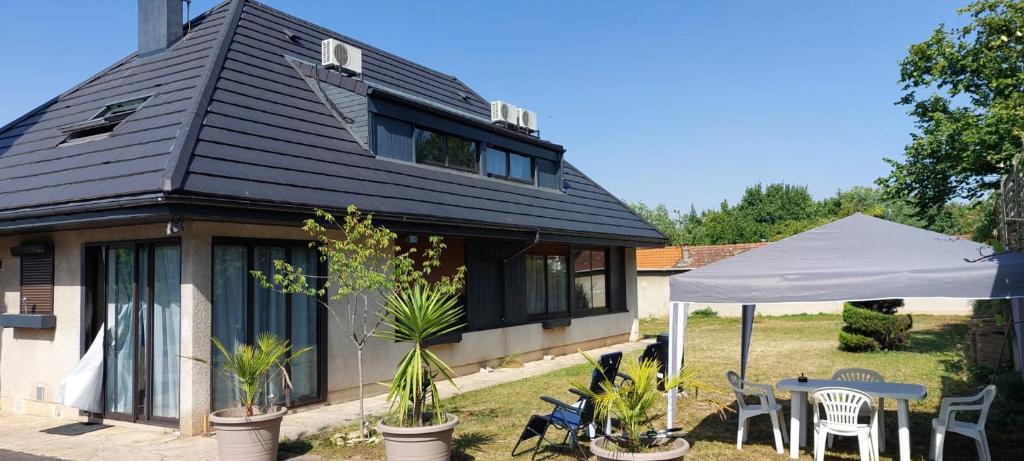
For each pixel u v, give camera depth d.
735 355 15.41
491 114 16.66
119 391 9.20
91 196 8.20
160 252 8.90
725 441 7.78
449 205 12.16
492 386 11.76
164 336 8.80
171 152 8.46
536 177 16.80
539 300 15.61
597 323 17.78
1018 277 5.94
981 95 16.58
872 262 6.76
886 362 13.82
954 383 11.07
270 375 9.20
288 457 7.34
